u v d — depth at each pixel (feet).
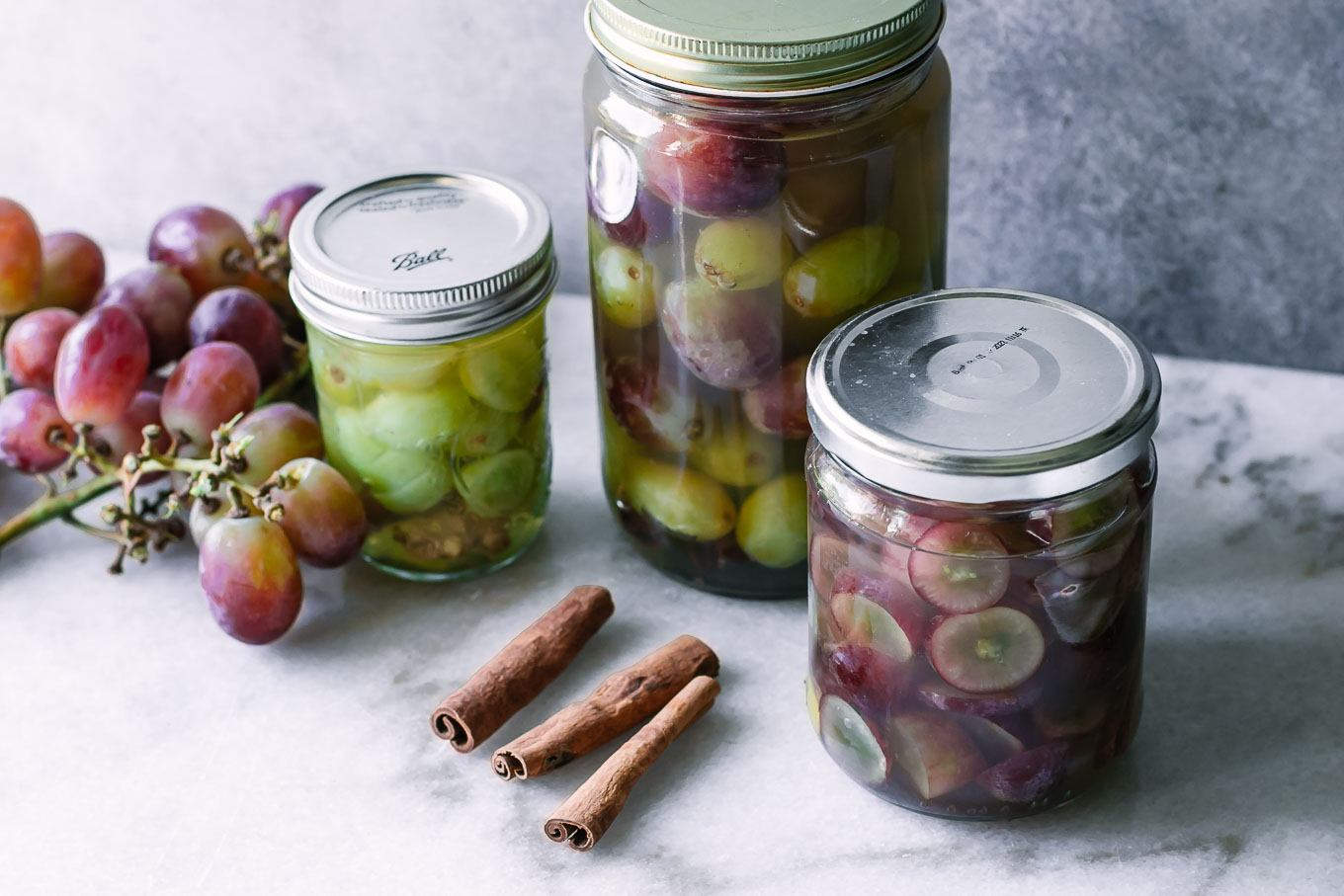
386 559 2.31
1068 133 2.42
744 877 2.00
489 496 2.25
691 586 2.30
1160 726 2.11
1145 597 2.02
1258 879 1.97
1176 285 2.49
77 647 2.25
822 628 2.03
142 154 2.79
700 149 2.02
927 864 2.00
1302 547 2.29
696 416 2.15
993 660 1.93
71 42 2.72
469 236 2.23
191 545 2.39
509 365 2.21
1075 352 1.99
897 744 2.00
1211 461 2.40
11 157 2.84
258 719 2.17
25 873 2.03
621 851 2.03
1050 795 2.01
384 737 2.15
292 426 2.31
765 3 2.05
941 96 2.10
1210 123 2.37
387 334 2.14
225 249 2.47
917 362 1.98
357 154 2.71
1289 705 2.12
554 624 2.19
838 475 1.97
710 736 2.13
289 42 2.64
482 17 2.55
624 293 2.14
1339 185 2.37
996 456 1.87
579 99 2.58
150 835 2.06
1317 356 2.50
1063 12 2.35
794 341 2.09
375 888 2.01
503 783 2.10
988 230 2.52
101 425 2.29
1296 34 2.29
